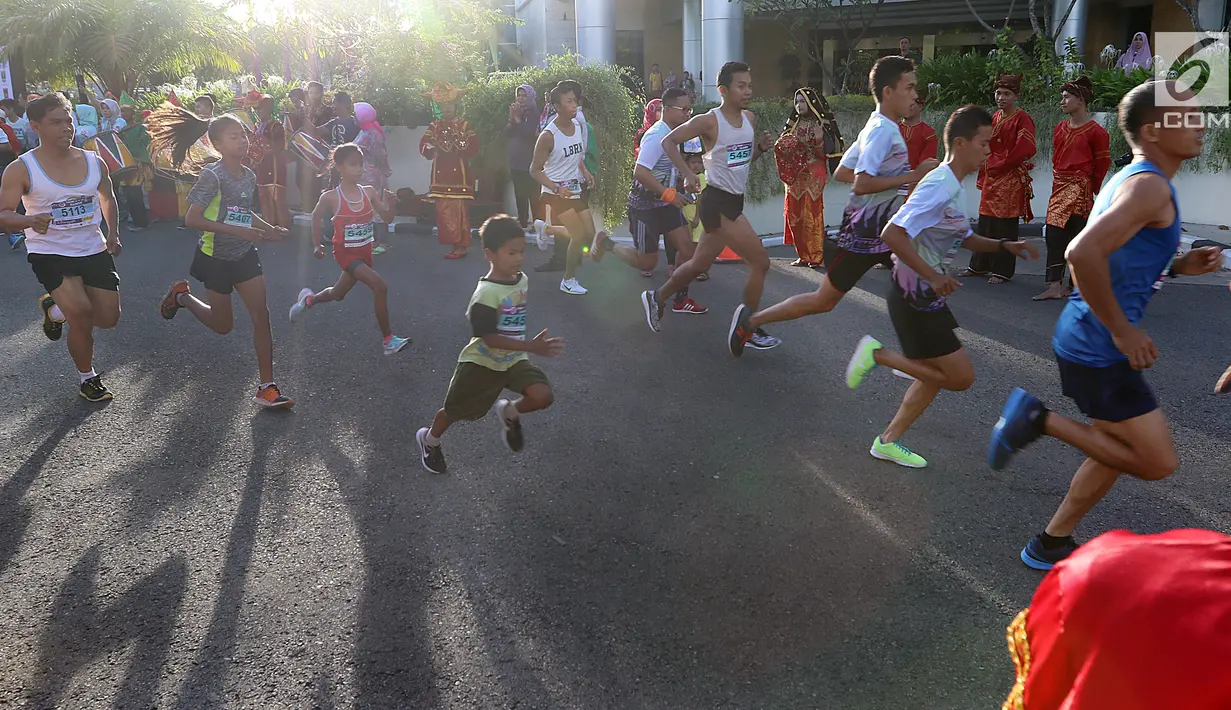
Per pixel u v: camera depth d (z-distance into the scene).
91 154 5.54
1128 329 3.05
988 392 5.80
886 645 3.15
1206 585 1.29
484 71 17.11
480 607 3.42
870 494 4.34
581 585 3.56
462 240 10.85
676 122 7.46
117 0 19.08
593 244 8.08
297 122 12.84
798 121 9.93
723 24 22.27
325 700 2.89
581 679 2.98
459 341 7.07
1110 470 3.43
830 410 5.48
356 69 14.85
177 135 6.61
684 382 6.02
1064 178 8.14
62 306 5.50
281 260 10.73
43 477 4.59
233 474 4.63
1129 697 1.28
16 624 3.32
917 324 4.35
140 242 12.04
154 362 6.55
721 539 3.92
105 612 3.40
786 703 2.86
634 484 4.47
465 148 10.71
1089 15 22.30
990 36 25.39
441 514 4.18
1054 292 8.38
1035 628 1.45
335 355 6.71
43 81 20.97
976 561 3.72
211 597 3.50
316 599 3.48
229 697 2.92
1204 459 4.72
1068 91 8.02
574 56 13.01
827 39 26.33
